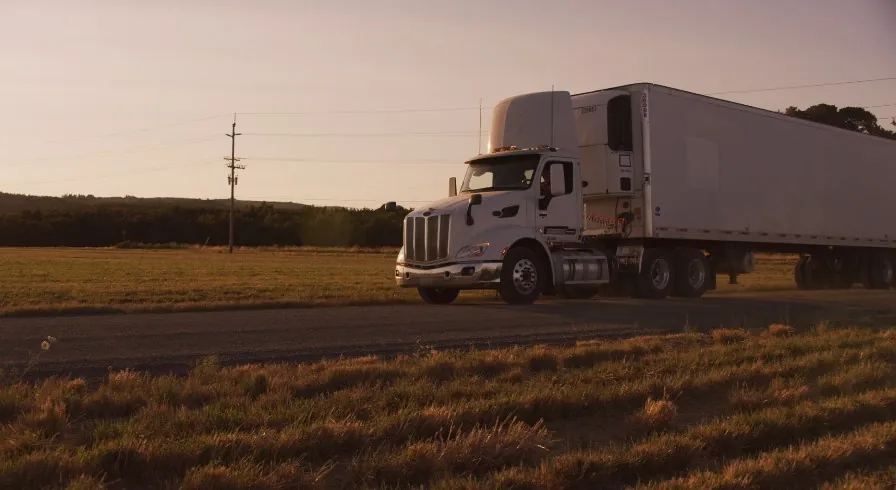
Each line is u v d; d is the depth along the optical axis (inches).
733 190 827.4
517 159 689.6
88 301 727.7
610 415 270.1
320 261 2170.3
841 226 981.2
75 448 208.5
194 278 1222.3
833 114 1668.3
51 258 2262.6
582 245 741.3
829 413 256.1
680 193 765.9
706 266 801.6
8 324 502.3
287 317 553.3
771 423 240.4
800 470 204.7
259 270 1547.7
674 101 764.6
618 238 762.2
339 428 223.3
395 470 198.5
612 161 734.5
